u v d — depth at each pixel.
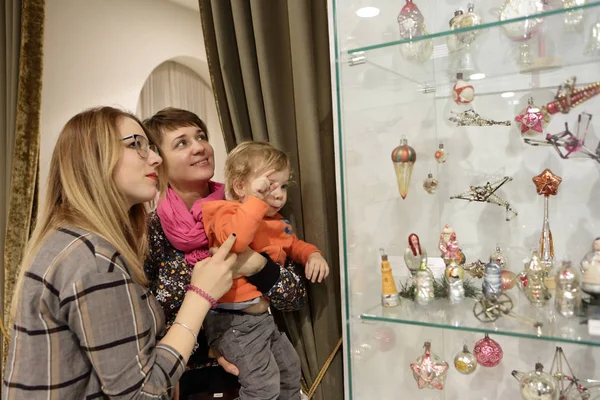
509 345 1.09
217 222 1.08
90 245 0.79
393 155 1.04
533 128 0.93
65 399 0.78
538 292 0.89
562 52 0.89
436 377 1.03
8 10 1.78
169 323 1.19
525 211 1.05
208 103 3.57
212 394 1.22
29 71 1.67
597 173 0.96
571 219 0.99
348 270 1.02
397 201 1.13
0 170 1.85
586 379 0.99
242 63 1.29
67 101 2.19
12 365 0.77
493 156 1.08
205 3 1.35
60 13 2.16
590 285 0.81
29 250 0.86
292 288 1.13
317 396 1.24
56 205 0.89
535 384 0.92
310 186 1.23
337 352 1.26
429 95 1.13
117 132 0.89
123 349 0.77
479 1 1.06
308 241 1.25
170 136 1.24
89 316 0.74
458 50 1.01
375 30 1.05
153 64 2.72
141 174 0.92
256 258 1.10
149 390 0.78
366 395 1.07
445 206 1.15
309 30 1.21
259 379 1.12
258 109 1.30
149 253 1.20
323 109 1.25
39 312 0.76
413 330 1.13
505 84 1.03
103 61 2.38
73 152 0.86
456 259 1.02
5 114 1.83
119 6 2.48
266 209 1.06
